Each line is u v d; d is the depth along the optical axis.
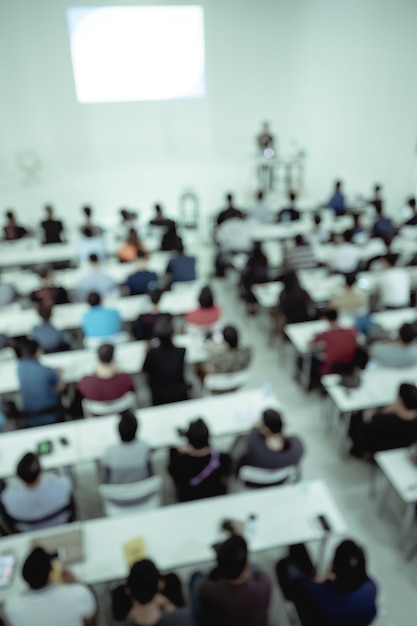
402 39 3.93
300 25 9.48
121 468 2.87
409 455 3.17
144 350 4.35
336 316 4.14
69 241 7.17
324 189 9.48
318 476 3.91
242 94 10.30
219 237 7.16
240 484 3.12
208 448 2.81
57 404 3.79
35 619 2.10
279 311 5.38
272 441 2.86
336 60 8.10
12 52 9.26
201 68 9.91
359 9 6.80
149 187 9.93
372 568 3.19
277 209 8.84
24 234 7.34
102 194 9.76
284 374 5.13
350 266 5.80
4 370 4.12
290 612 2.69
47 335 4.33
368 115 6.93
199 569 3.10
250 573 2.30
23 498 2.63
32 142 10.17
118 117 10.19
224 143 10.83
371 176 7.32
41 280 5.41
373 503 3.67
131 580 1.88
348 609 2.08
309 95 9.84
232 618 2.07
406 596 3.03
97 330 4.41
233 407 3.63
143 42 9.48
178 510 2.77
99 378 3.46
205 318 4.44
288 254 5.82
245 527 2.66
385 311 5.24
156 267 6.07
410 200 6.80
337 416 4.54
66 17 9.08
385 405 3.67
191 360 4.17
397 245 6.54
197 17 9.39
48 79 9.62
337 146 8.66
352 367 4.15
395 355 3.86
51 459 3.17
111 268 6.03
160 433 3.39
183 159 10.76
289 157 9.88
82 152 10.46
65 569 2.41
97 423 3.47
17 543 2.60
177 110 10.29
